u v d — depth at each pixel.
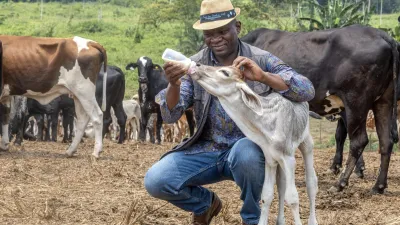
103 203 7.95
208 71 5.14
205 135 5.59
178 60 5.14
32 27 55.94
